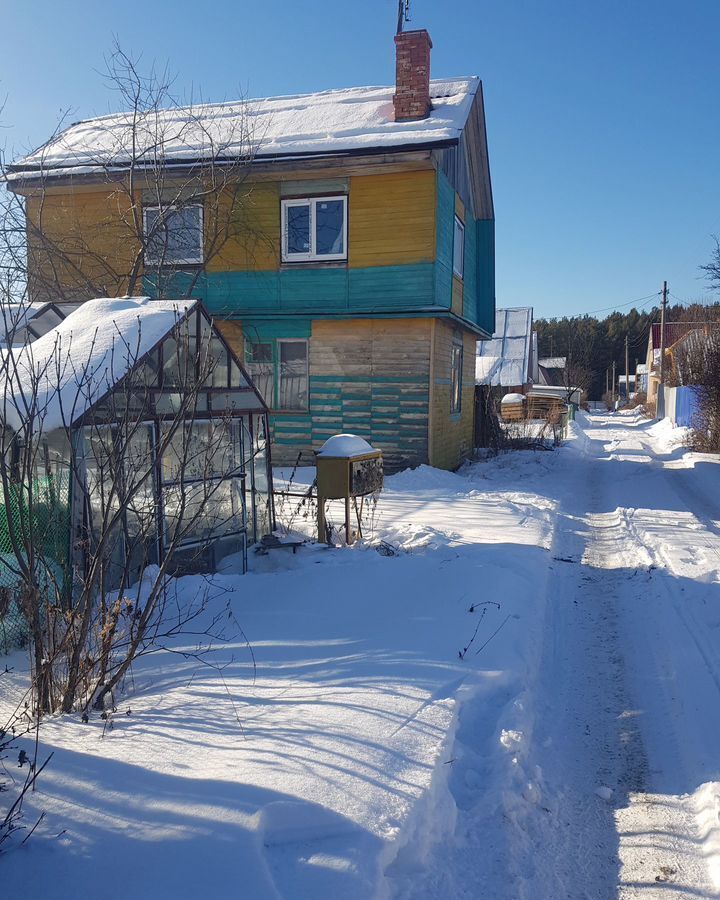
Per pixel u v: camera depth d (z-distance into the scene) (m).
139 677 4.79
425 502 11.85
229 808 2.81
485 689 4.54
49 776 3.11
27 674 4.90
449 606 6.05
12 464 5.02
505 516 10.74
